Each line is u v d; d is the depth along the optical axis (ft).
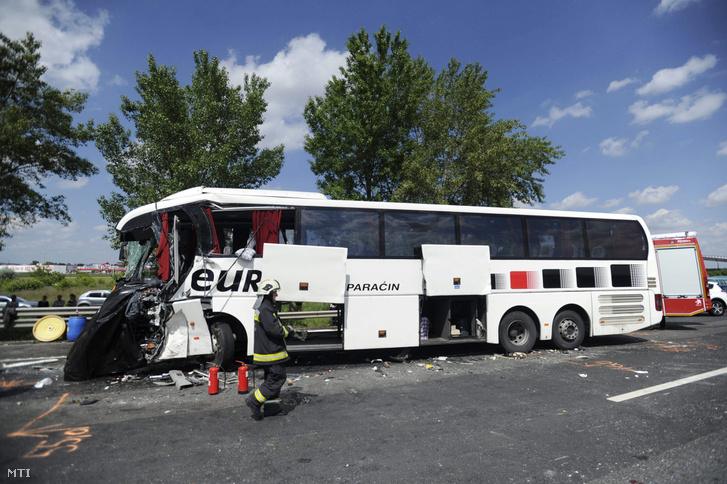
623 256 36.35
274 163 55.62
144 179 49.67
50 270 150.71
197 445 15.06
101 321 24.62
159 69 49.16
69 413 18.67
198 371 26.32
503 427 16.89
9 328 41.98
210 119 52.11
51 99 48.03
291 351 27.25
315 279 26.58
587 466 13.44
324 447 14.89
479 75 67.67
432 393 21.89
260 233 28.09
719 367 27.66
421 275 29.96
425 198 59.77
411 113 63.16
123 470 13.04
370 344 28.48
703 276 50.34
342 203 29.37
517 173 69.67
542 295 33.40
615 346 36.83
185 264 27.63
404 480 12.44
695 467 13.33
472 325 31.68
